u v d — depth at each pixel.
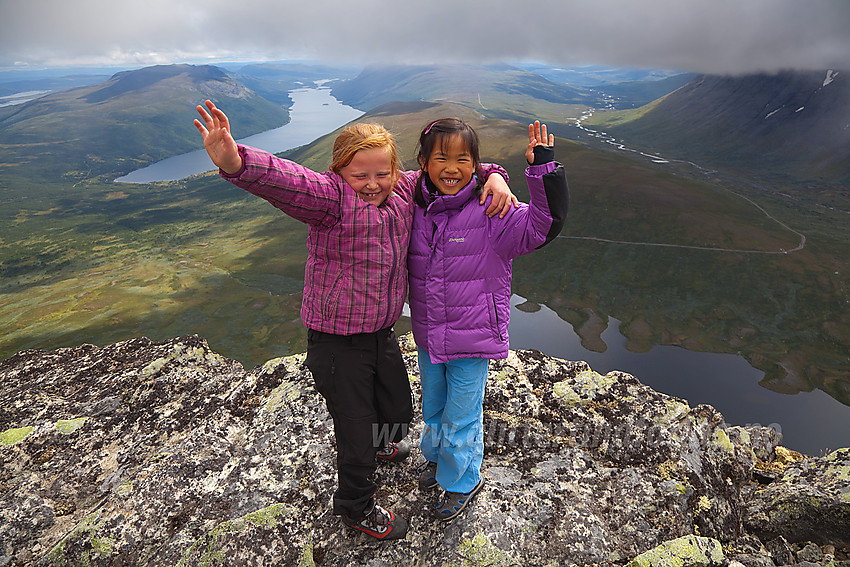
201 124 2.20
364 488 3.16
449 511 3.38
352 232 2.68
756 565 3.41
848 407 127.31
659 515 3.51
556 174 2.52
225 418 4.55
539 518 3.40
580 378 4.76
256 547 3.23
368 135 2.58
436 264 2.96
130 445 4.49
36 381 5.68
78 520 3.82
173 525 3.50
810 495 3.78
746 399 131.50
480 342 3.02
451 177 2.81
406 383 3.34
